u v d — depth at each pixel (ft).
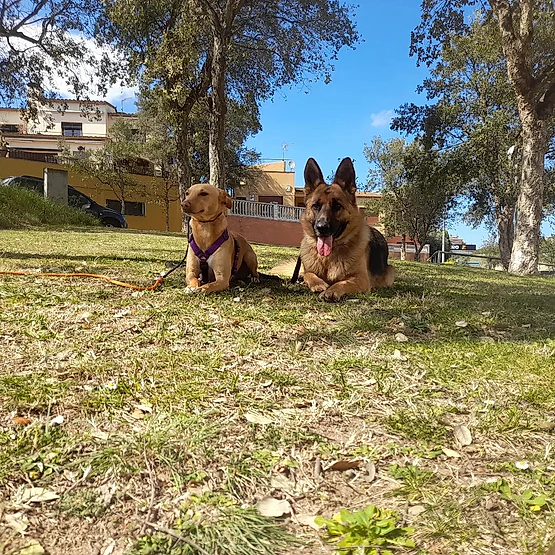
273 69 67.97
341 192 16.72
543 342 11.00
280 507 4.41
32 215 52.80
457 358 9.33
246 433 5.84
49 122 73.05
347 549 3.84
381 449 5.61
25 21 61.36
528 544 3.97
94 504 4.31
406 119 78.38
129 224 114.83
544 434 6.17
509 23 47.21
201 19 56.59
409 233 127.54
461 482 4.96
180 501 4.44
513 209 87.76
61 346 8.66
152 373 7.59
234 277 17.98
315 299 15.01
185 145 73.20
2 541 3.79
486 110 78.95
